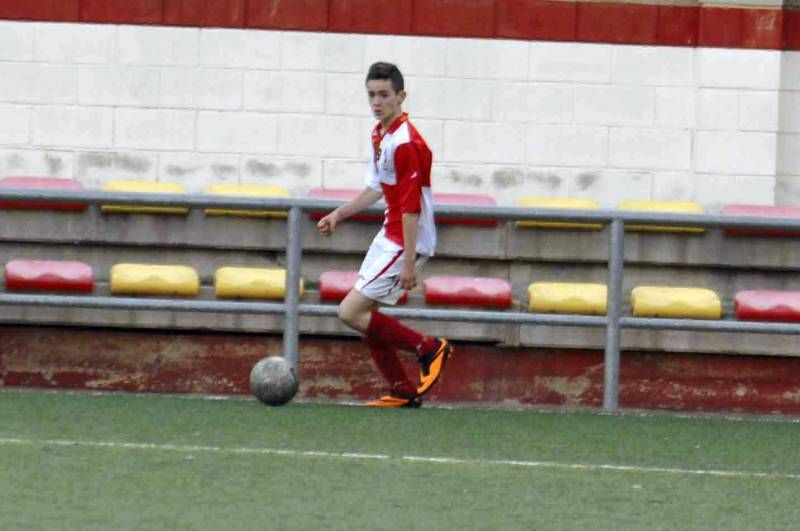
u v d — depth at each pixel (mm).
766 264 36656
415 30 37844
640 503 22734
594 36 38031
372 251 29969
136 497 21844
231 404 30469
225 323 35250
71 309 35094
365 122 37906
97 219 36375
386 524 20766
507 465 25078
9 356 35156
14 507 21016
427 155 29375
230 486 22734
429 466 24719
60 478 22891
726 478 24859
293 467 24203
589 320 32344
